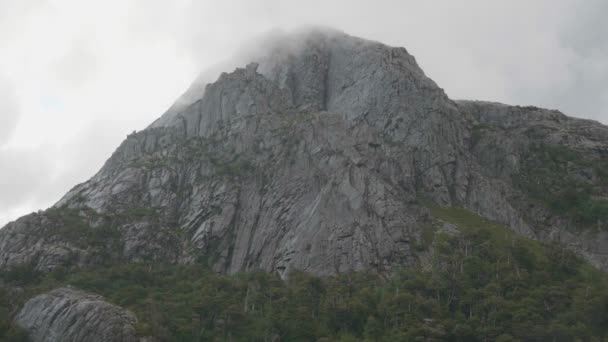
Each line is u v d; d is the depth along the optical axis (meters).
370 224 195.00
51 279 181.75
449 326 157.00
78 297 163.25
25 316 164.12
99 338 149.75
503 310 160.75
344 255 186.75
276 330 160.12
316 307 168.00
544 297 168.38
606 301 162.00
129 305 169.38
